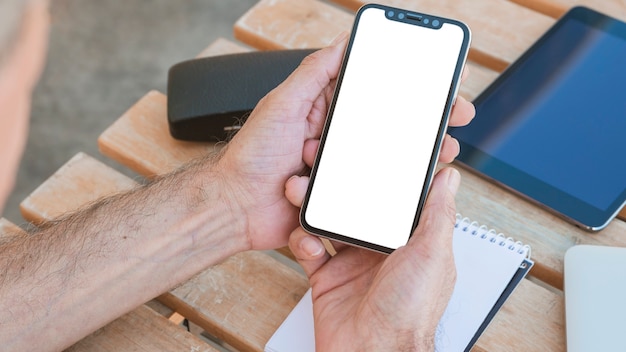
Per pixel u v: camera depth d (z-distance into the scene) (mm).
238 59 894
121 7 2074
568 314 706
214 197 742
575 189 804
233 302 760
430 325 628
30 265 701
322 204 710
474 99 885
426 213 665
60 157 1811
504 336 722
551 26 934
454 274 647
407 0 1039
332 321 684
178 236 732
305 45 1011
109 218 732
